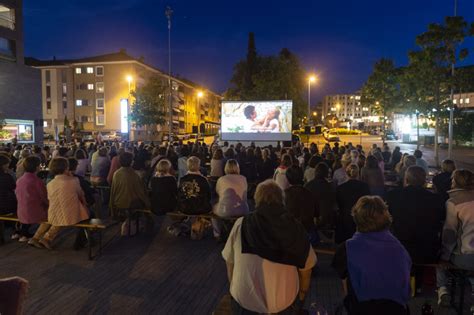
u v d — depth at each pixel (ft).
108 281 16.89
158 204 22.76
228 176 21.52
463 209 13.11
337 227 18.16
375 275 8.09
